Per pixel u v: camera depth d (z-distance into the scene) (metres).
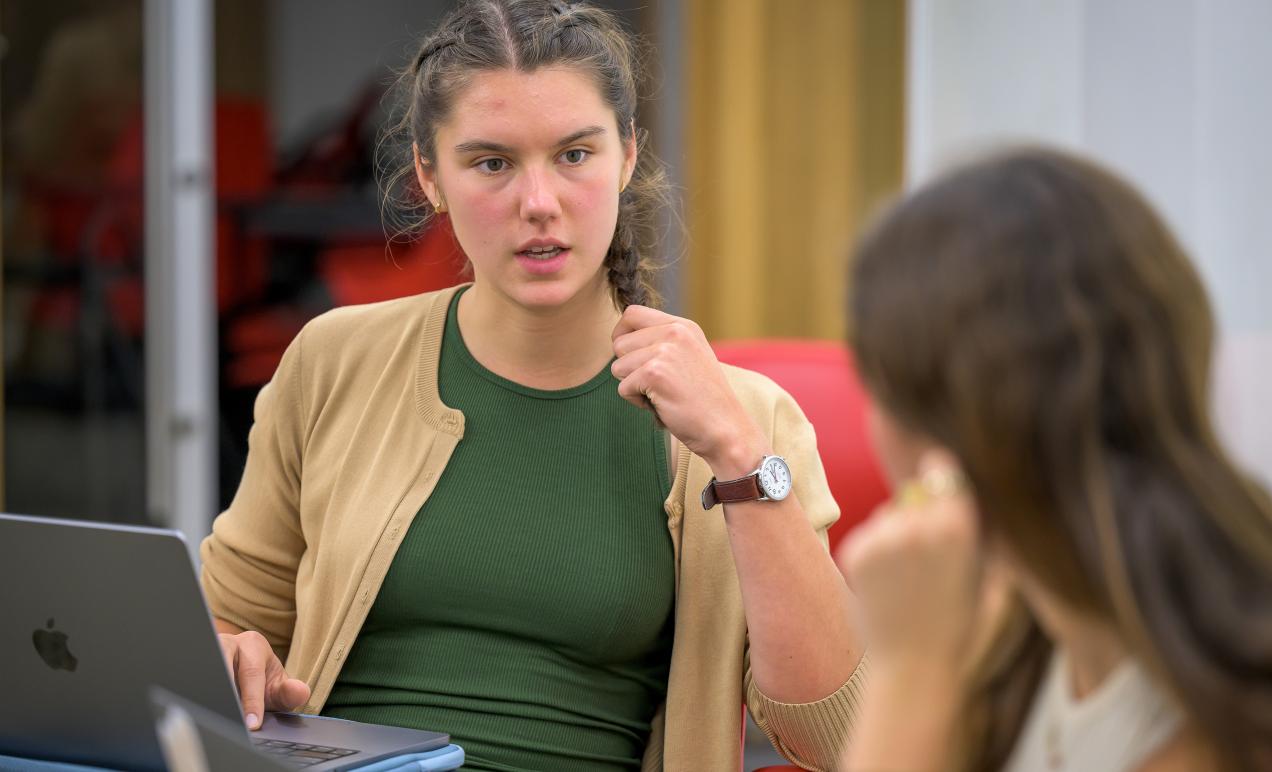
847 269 1.13
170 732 1.23
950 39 4.21
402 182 2.19
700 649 1.94
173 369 4.34
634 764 1.97
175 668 1.54
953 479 1.11
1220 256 3.90
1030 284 1.04
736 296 4.44
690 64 4.41
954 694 1.14
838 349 2.82
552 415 1.98
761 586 1.79
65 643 1.59
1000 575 1.20
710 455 1.79
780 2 4.41
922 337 1.05
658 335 1.84
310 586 2.01
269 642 2.16
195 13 4.31
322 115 5.07
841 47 4.41
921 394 1.07
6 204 4.21
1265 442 3.45
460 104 1.85
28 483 4.28
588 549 1.92
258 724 1.73
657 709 2.00
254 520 2.13
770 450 1.82
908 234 1.08
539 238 1.83
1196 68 3.92
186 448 4.38
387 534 1.94
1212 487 1.03
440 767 1.65
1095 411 1.02
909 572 1.12
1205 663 1.01
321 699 1.94
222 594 2.13
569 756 1.91
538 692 1.91
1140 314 1.03
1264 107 3.89
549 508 1.94
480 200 1.86
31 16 4.21
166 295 4.33
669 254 2.89
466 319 2.05
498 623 1.92
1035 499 1.04
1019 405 1.03
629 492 1.96
